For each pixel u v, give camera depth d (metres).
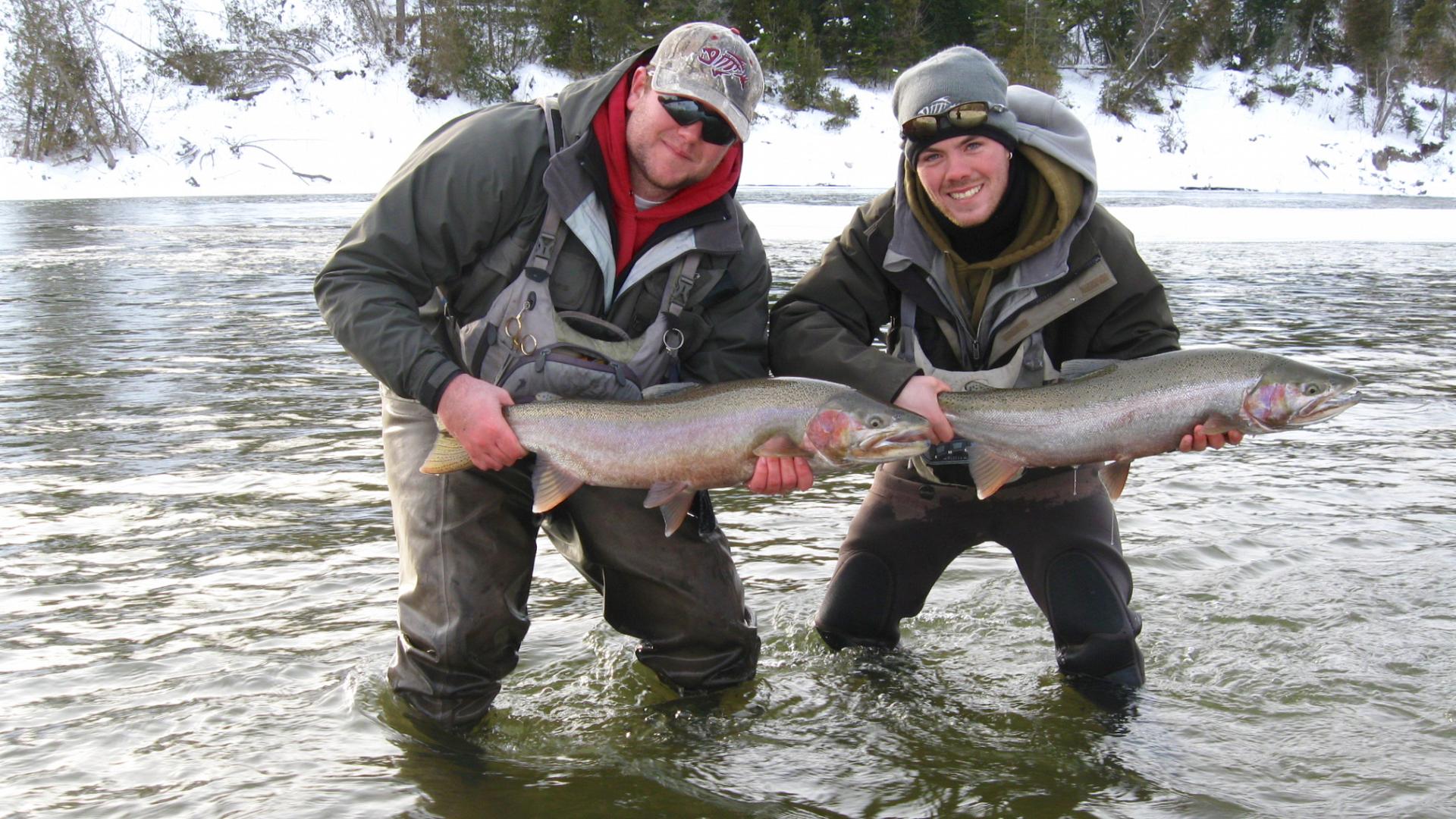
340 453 6.55
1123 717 3.52
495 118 3.33
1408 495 5.92
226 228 25.48
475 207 3.22
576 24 57.72
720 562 3.57
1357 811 2.94
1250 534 5.25
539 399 3.27
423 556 3.35
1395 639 4.07
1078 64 71.75
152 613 4.21
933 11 66.75
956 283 3.70
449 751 3.24
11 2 51.03
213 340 10.54
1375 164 65.50
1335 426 7.56
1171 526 5.38
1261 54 72.75
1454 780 3.10
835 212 28.80
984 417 3.54
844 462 3.25
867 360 3.61
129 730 3.29
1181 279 16.91
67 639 3.96
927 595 4.08
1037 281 3.55
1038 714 3.54
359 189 47.47
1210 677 3.80
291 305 13.07
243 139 48.75
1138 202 40.62
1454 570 4.77
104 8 53.72
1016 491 3.81
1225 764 3.21
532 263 3.31
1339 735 3.38
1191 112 66.69
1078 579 3.71
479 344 3.34
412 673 3.36
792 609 4.41
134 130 47.59
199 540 5.04
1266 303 13.88
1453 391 8.66
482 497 3.35
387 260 3.20
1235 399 3.46
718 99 3.13
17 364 9.22
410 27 56.38
